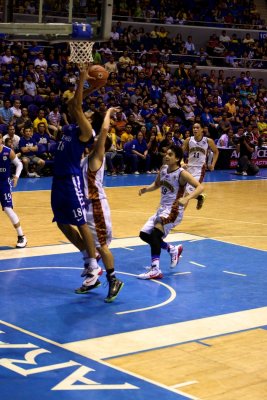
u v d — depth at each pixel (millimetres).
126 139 22375
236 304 8773
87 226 8633
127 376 6254
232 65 31734
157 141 22984
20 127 20656
